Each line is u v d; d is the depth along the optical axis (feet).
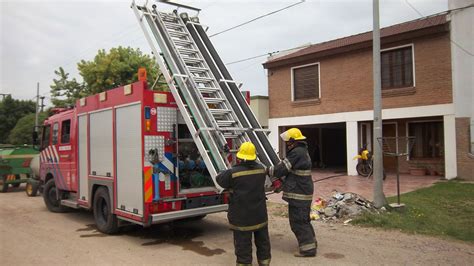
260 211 15.83
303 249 18.40
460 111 44.06
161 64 21.76
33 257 19.20
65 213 32.40
